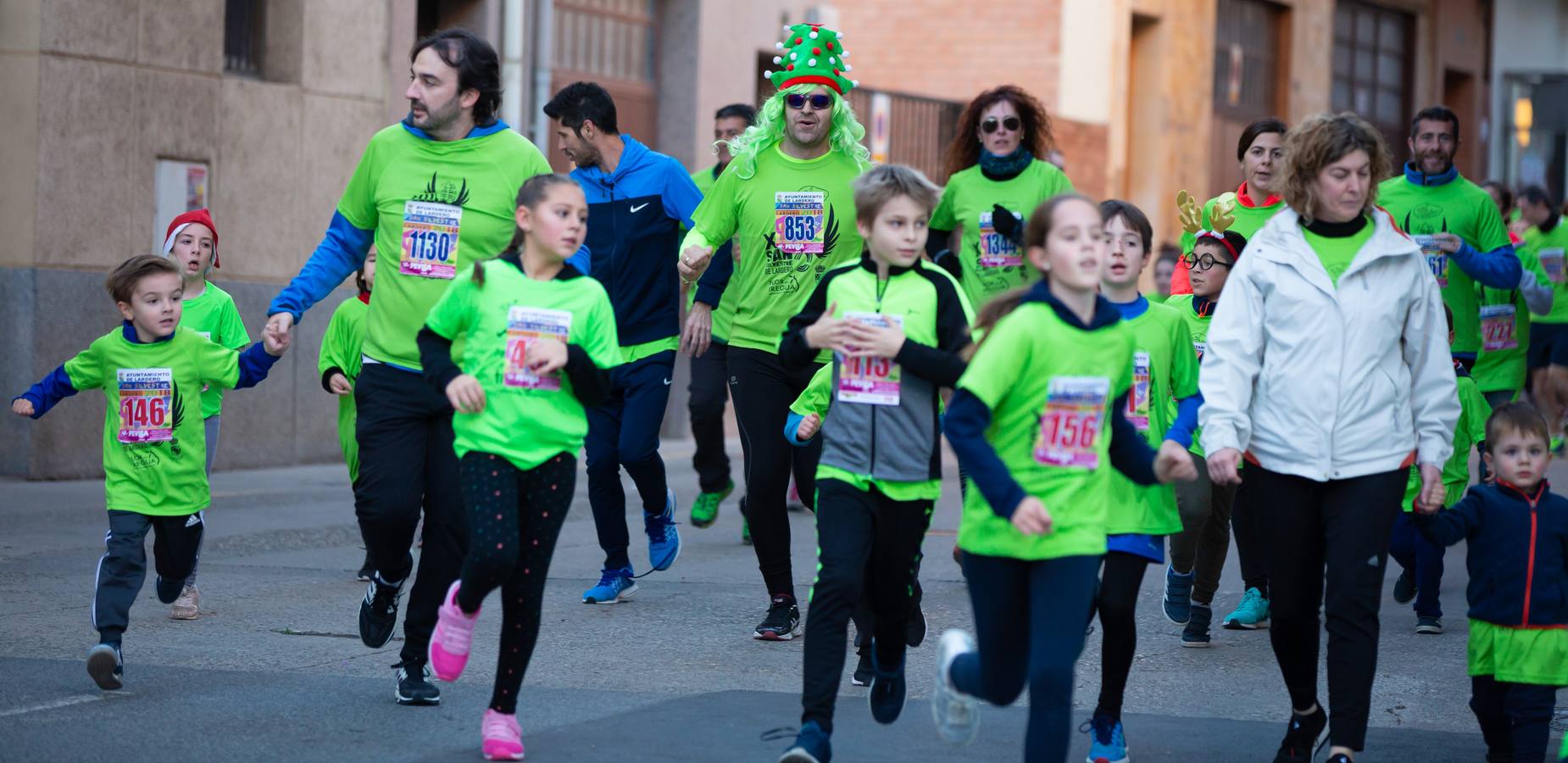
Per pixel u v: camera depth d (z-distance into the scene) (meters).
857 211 6.14
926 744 6.45
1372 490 5.82
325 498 13.84
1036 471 5.23
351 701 6.92
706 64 20.20
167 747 6.14
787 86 8.11
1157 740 6.55
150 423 7.32
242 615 8.88
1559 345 16.45
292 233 16.03
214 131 15.25
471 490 5.99
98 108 14.30
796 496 13.47
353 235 7.07
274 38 16.00
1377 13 31.19
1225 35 27.56
